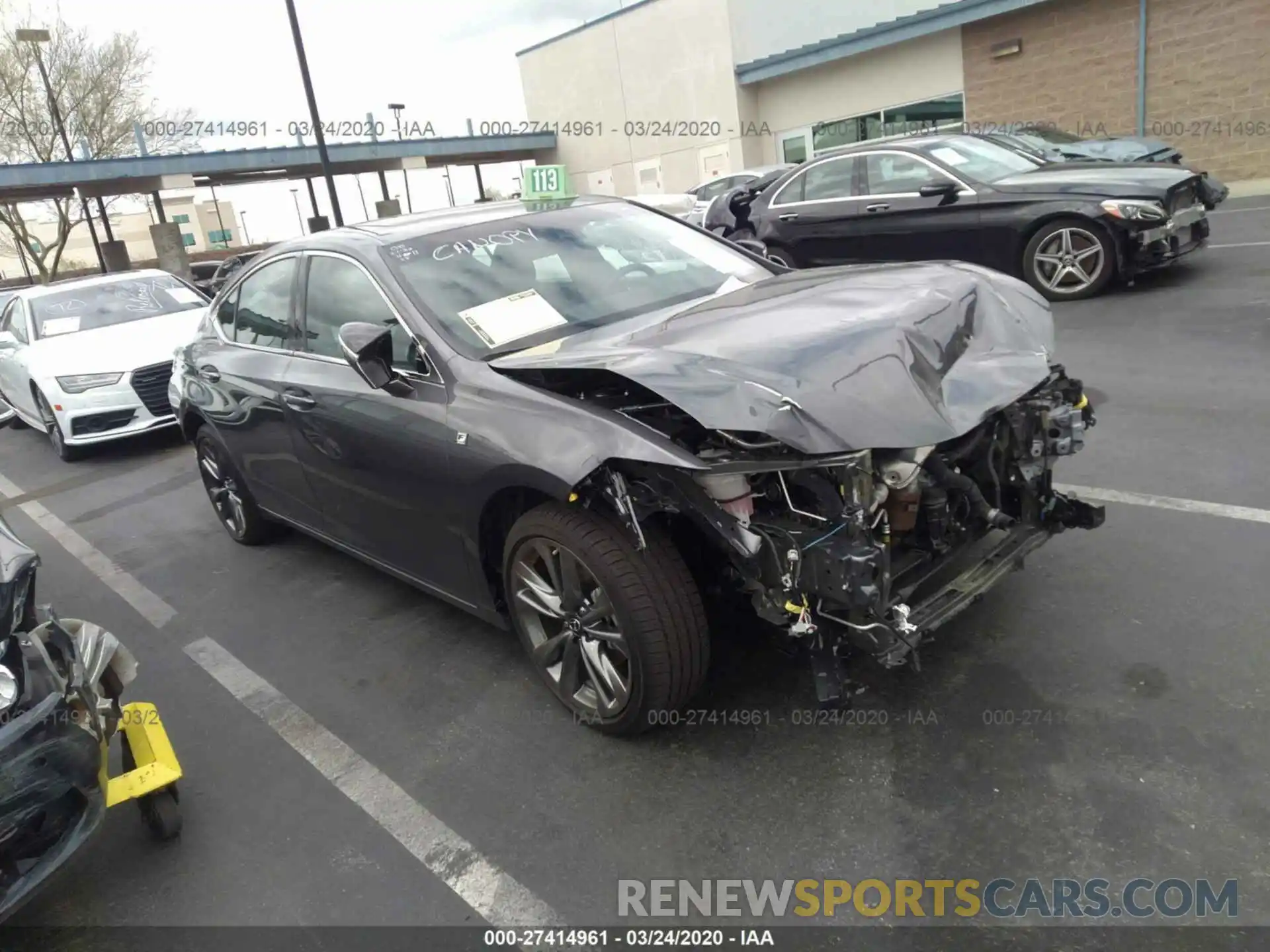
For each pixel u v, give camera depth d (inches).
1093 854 93.5
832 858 98.4
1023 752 108.7
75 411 306.5
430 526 136.5
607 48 927.0
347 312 150.6
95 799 99.7
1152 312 295.7
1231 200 537.3
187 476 286.7
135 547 227.8
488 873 103.6
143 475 296.0
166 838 115.2
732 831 104.0
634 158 953.5
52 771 92.5
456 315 134.8
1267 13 579.5
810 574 98.7
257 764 130.5
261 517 205.2
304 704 144.3
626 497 106.3
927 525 113.3
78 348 319.0
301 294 164.1
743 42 824.9
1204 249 382.0
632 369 105.1
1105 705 114.6
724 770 113.6
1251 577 137.2
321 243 160.9
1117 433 200.8
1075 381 128.6
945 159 353.1
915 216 355.3
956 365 111.0
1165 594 136.1
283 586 190.4
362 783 122.8
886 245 366.6
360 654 156.8
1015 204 331.0
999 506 123.9
